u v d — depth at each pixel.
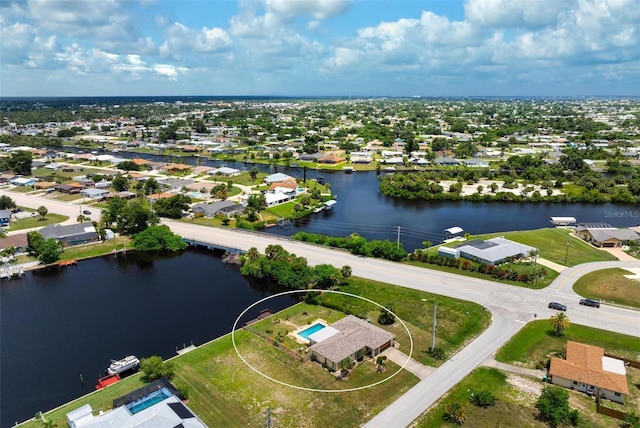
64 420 66.31
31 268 128.25
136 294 113.56
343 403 69.19
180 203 176.12
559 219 172.00
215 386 73.75
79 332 95.00
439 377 75.31
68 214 177.38
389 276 115.50
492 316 94.88
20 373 81.06
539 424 64.75
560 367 74.12
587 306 99.06
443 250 128.88
